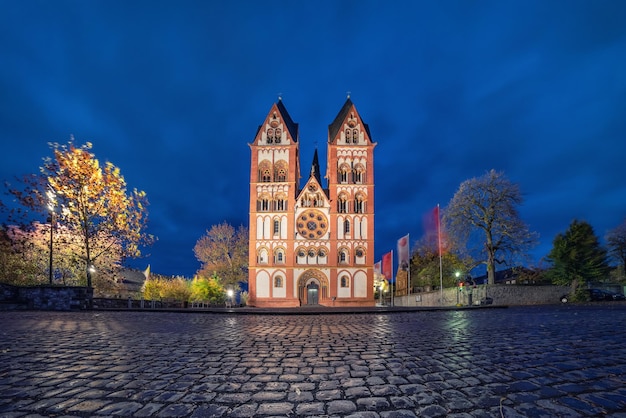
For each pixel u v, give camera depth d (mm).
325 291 54406
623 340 7684
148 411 3535
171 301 36781
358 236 55594
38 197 26031
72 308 20062
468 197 41812
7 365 5508
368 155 57406
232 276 68812
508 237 40938
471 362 5633
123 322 12977
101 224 29062
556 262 34562
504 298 36906
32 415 3402
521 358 5863
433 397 3904
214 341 8273
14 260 27312
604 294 34062
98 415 3422
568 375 4699
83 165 27453
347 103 62375
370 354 6531
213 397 3975
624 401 3652
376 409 3580
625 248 45188
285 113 63094
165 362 5809
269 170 56844
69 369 5254
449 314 18578
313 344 7840
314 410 3574
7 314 16438
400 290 65375
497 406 3580
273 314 18781
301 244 55188
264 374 5023
